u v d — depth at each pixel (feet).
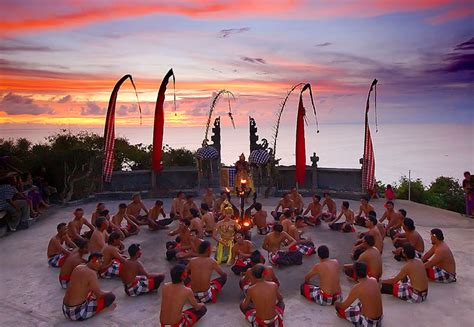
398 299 25.21
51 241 32.53
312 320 22.72
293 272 30.63
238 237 30.78
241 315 23.65
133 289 25.94
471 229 42.16
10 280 29.60
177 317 20.31
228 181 59.06
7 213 43.09
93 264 23.54
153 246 37.35
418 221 45.65
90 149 67.51
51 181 61.93
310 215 48.60
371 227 31.65
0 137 66.44
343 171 60.23
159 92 57.67
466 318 22.63
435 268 27.71
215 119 62.95
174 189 62.54
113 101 58.29
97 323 22.84
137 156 79.61
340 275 29.60
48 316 23.89
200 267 24.73
